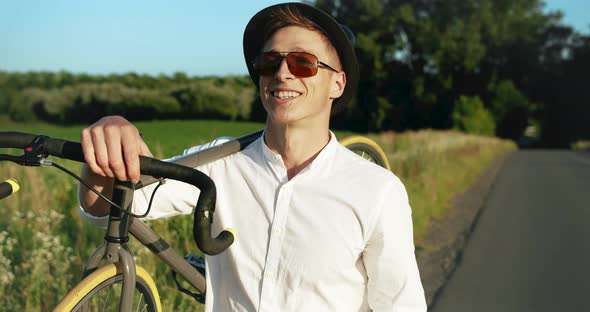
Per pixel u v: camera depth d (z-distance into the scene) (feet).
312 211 5.19
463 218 29.53
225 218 5.53
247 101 155.43
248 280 5.32
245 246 5.39
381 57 195.31
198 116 156.56
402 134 73.92
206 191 4.32
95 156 4.47
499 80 215.72
